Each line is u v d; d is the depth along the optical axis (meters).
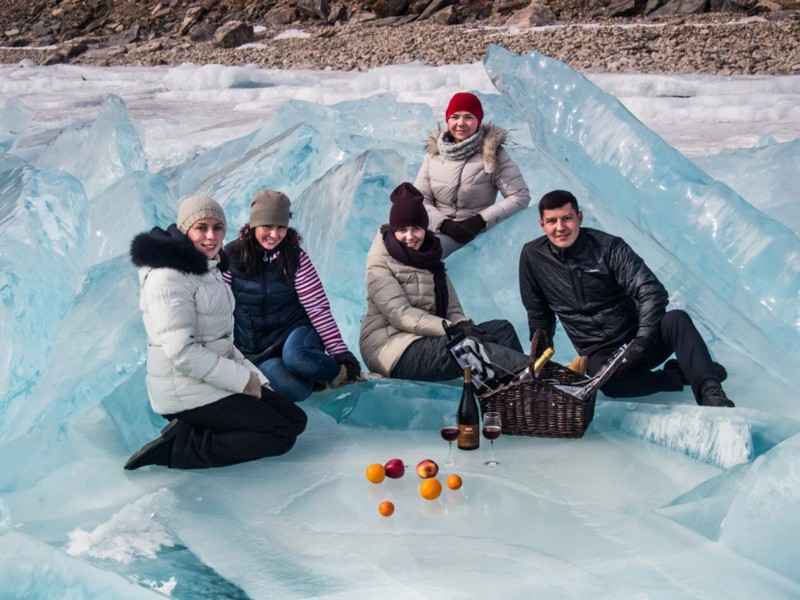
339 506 3.03
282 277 3.90
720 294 4.27
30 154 8.77
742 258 4.29
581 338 3.98
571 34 18.30
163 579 2.58
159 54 24.16
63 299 4.50
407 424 3.74
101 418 3.96
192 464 3.36
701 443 3.32
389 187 5.16
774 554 2.57
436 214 4.95
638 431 3.55
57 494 3.21
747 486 2.72
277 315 3.96
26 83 19.02
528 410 3.55
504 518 2.89
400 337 4.03
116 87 18.38
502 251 4.85
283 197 3.82
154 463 3.38
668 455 3.38
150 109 13.95
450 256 4.90
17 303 4.06
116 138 6.82
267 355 3.98
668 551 2.65
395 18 23.84
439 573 2.56
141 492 3.21
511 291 4.76
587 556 2.63
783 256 4.18
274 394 3.49
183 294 3.21
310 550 2.74
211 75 17.34
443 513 2.95
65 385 3.88
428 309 4.09
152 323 3.22
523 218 4.92
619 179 4.96
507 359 3.70
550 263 3.93
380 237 4.12
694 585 2.45
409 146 6.67
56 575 2.44
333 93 13.84
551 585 2.47
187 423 3.39
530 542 2.73
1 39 29.97
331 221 5.17
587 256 3.85
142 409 3.77
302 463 3.41
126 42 27.28
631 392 3.84
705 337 4.54
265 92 15.00
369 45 20.55
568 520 2.86
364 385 3.86
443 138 5.07
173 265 3.19
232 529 2.89
